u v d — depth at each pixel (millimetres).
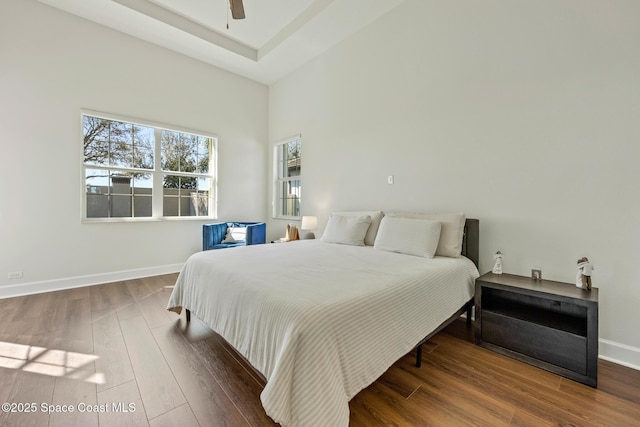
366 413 1308
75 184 3191
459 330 2256
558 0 1989
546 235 2070
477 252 2387
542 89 2066
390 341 1358
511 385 1534
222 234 4195
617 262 1792
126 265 3584
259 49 4133
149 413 1285
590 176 1880
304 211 4312
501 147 2281
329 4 2969
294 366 1062
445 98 2625
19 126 2855
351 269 1820
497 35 2287
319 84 4000
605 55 1811
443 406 1362
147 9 3162
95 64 3291
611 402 1401
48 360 1704
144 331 2109
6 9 2773
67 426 1200
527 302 2094
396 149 3053
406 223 2494
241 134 4719
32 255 2953
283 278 1585
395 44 3031
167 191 3982
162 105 3836
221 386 1484
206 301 1857
